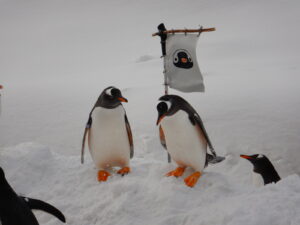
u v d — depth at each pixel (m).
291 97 9.48
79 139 7.88
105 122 3.37
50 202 3.29
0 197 2.18
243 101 9.36
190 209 2.87
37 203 2.48
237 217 2.44
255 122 7.57
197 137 3.20
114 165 3.87
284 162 5.82
